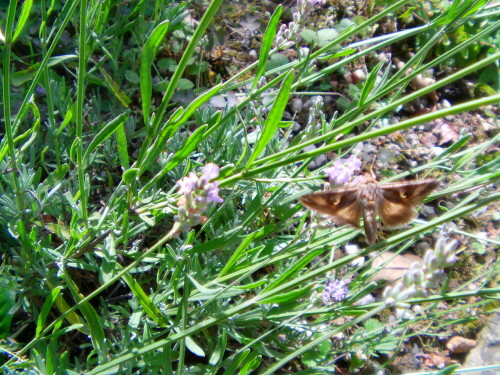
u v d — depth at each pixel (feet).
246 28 0.95
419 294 0.39
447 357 0.75
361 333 0.63
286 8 0.99
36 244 0.52
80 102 0.43
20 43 0.78
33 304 0.59
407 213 0.41
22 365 0.49
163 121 0.78
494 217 0.91
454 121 1.01
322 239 0.50
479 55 1.07
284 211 0.67
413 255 0.83
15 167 0.50
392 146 0.94
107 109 0.77
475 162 0.97
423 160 0.94
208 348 0.61
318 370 0.56
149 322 0.55
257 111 0.63
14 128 0.52
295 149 0.41
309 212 0.57
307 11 0.54
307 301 0.57
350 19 1.00
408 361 0.73
